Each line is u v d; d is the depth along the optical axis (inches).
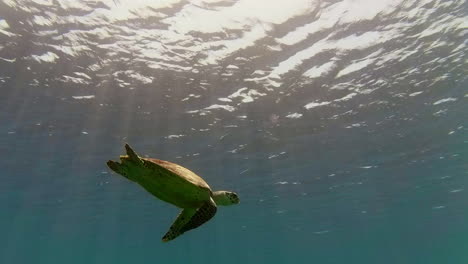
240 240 2539.4
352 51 542.9
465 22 483.2
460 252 4714.6
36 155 905.5
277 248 3080.7
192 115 710.5
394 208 1744.6
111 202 1414.9
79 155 909.8
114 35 482.6
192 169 1025.5
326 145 897.5
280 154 941.2
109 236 2354.8
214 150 894.4
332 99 678.5
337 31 500.4
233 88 625.3
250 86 622.2
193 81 597.3
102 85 597.0
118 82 589.3
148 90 616.1
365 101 692.1
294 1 447.2
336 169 1085.8
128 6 436.8
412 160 1050.7
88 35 481.1
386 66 581.6
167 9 446.6
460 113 765.9
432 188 1408.7
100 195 1306.6
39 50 505.4
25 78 569.0
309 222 1975.9
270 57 550.0
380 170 1127.6
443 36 511.8
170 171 110.5
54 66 542.3
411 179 1254.9
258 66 569.0
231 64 561.0
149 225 1919.3
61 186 1186.0
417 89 658.2
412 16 471.2
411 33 504.7
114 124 740.0
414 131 845.2
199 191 113.6
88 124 739.4
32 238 2493.8
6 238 2529.5
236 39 509.4
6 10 429.1
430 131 852.0
